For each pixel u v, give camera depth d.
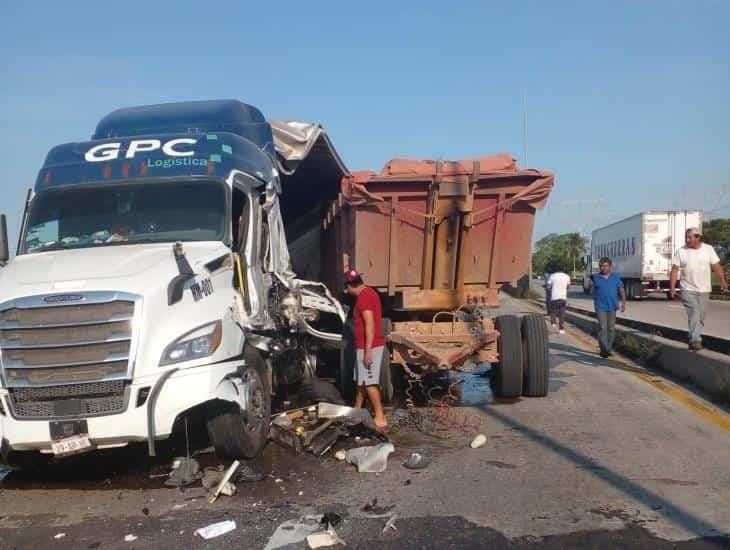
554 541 4.80
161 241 7.26
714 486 5.84
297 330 9.44
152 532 5.26
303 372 10.20
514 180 9.35
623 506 5.43
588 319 21.00
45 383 5.98
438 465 6.69
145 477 6.65
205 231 7.37
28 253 7.37
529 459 6.80
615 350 15.07
